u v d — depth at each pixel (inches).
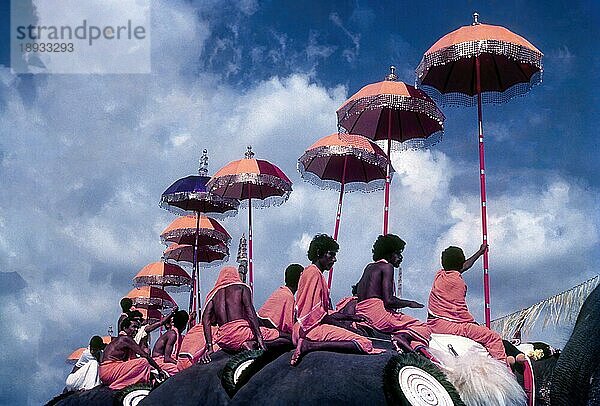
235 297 327.6
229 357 318.3
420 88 398.9
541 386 266.5
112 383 460.4
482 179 346.0
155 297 720.3
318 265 287.7
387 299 289.7
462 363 254.5
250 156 518.9
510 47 341.7
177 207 611.2
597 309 236.4
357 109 400.2
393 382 236.2
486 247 331.3
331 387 239.5
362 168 490.3
